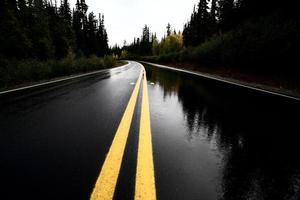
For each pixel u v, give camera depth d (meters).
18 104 5.70
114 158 2.59
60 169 2.33
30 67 13.07
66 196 1.87
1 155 2.65
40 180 2.11
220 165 2.57
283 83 12.02
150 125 3.97
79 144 3.01
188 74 19.23
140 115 4.67
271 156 2.89
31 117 4.41
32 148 2.86
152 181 2.14
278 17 17.64
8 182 2.08
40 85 9.98
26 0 31.73
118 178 2.17
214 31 43.22
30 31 31.17
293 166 2.63
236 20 30.70
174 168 2.43
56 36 40.69
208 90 9.22
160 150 2.89
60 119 4.27
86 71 23.00
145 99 6.62
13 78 10.97
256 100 7.17
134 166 2.42
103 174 2.23
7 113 4.73
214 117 4.77
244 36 18.95
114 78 14.07
